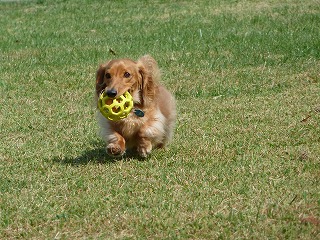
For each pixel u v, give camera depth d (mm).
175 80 10992
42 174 7148
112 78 7371
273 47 12820
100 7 18891
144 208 6133
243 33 14414
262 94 9992
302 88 10180
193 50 13102
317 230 5523
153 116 7562
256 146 7723
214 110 9297
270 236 5469
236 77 10992
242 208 6031
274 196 6227
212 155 7512
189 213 5977
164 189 6527
